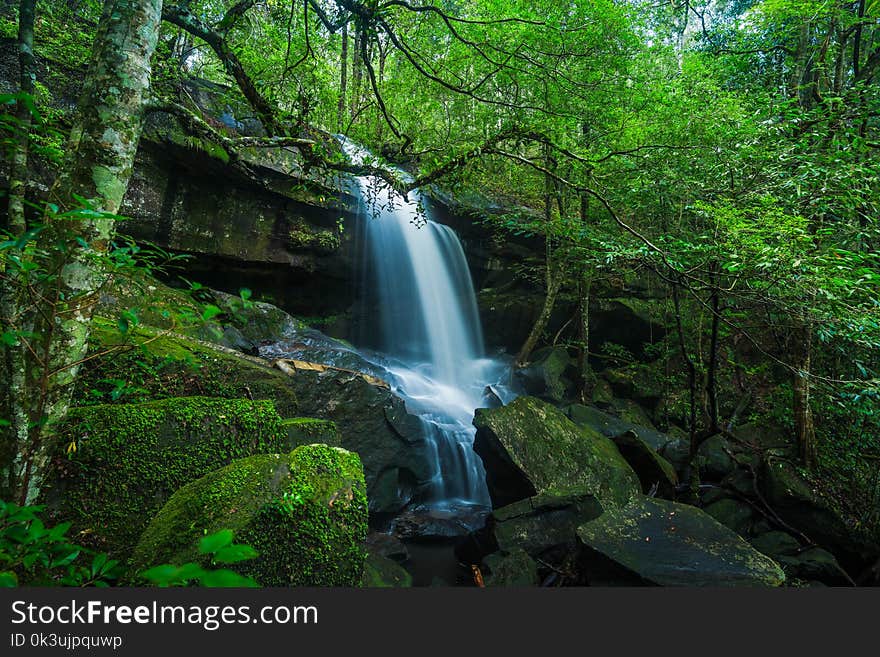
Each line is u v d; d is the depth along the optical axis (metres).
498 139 4.32
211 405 3.20
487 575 4.43
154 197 6.87
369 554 4.32
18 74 5.23
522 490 5.47
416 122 7.04
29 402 2.11
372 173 4.44
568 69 5.53
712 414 5.93
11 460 2.05
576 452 5.85
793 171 4.90
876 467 6.39
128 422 2.80
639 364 10.70
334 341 7.57
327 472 2.66
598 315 11.23
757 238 3.86
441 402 8.66
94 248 2.20
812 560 5.39
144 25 2.43
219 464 3.12
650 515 4.34
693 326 8.55
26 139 2.30
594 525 4.15
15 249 1.64
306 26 4.09
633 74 6.84
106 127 2.29
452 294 11.35
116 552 2.60
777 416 8.03
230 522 2.21
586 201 8.05
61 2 5.71
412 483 6.39
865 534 5.80
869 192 4.54
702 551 3.81
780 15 6.96
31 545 1.54
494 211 10.30
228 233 7.94
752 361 9.81
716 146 5.46
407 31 5.52
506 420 5.80
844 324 3.84
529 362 10.34
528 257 11.79
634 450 6.54
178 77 4.97
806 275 3.80
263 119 4.11
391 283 10.48
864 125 5.66
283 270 8.95
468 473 7.02
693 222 6.29
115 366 3.36
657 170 5.45
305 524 2.39
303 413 5.27
